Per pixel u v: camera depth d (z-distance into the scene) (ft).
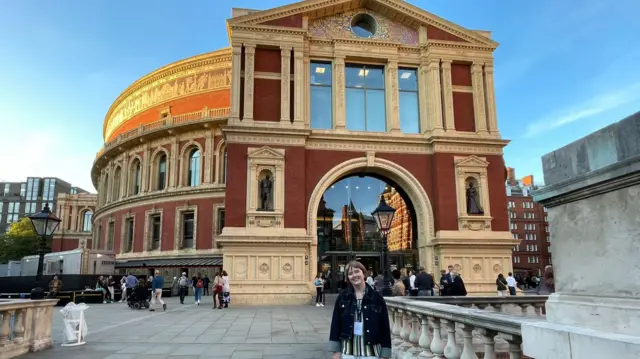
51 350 37.96
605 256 13.61
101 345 40.57
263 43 91.40
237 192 85.71
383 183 98.53
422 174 93.66
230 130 87.04
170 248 150.51
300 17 94.02
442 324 24.17
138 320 62.08
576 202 14.94
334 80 94.53
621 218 13.08
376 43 96.48
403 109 97.60
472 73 99.40
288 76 91.20
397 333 32.30
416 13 97.66
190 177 157.69
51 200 503.20
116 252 168.45
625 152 12.55
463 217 90.63
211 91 164.66
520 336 16.61
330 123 94.27
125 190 170.71
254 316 65.10
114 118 205.46
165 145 162.09
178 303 98.48
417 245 95.09
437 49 97.81
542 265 358.43
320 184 89.45
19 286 115.96
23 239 289.12
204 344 41.04
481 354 25.73
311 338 44.39
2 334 33.45
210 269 143.33
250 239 83.05
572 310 14.60
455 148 94.53
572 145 14.87
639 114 12.08
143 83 182.09
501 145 95.96
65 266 127.24
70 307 41.68
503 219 93.25
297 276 83.92
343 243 94.27
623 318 12.60
